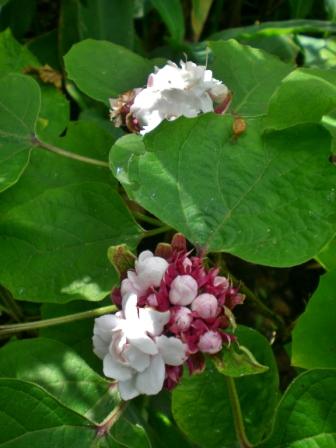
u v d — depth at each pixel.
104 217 0.35
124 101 0.36
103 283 0.33
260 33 0.47
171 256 0.28
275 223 0.30
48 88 0.42
